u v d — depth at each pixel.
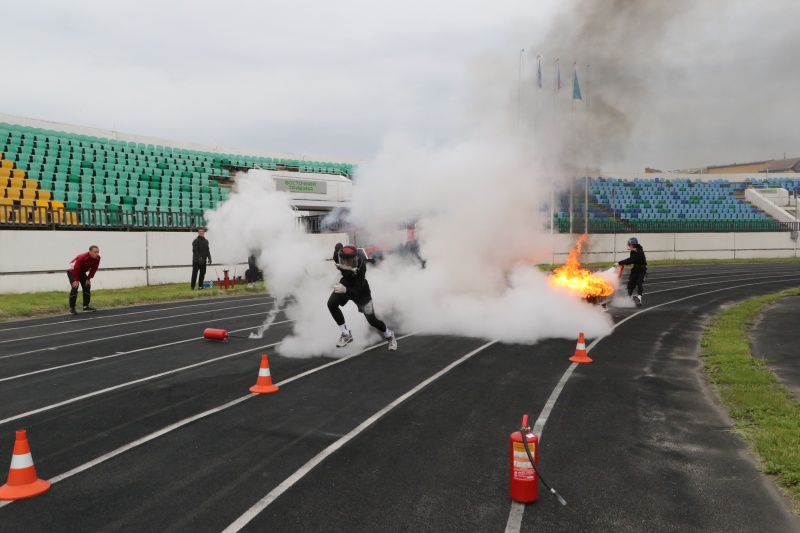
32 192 22.30
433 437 5.99
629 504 4.52
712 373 8.75
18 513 4.32
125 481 4.89
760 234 44.38
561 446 5.75
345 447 5.70
